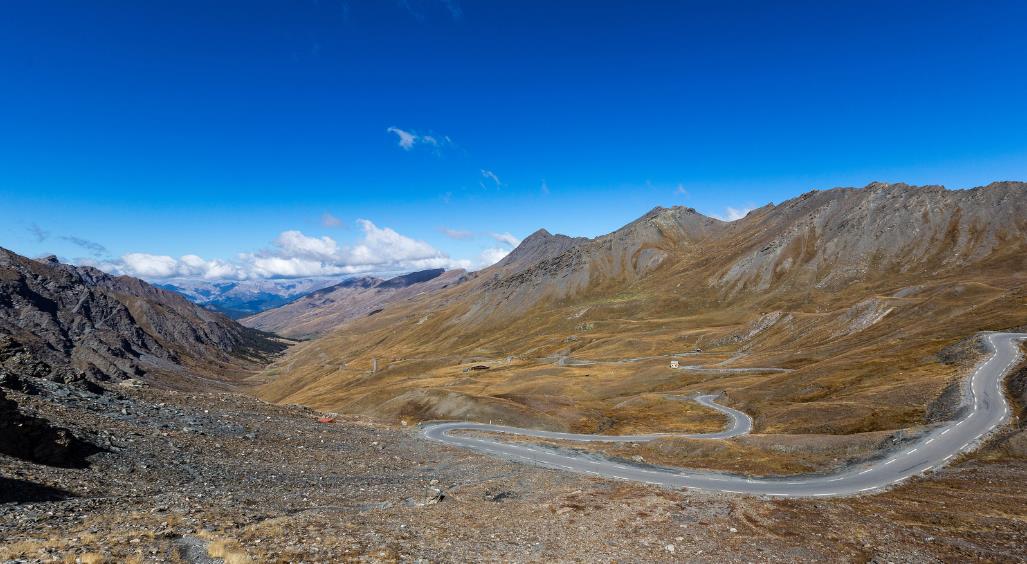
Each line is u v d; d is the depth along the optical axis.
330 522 29.38
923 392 73.38
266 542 23.66
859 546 29.67
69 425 42.38
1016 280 175.12
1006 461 47.91
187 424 56.28
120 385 70.06
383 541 26.20
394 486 47.56
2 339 61.50
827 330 156.88
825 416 77.12
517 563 25.39
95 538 21.50
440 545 27.06
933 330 113.06
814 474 51.31
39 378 56.84
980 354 83.25
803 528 33.47
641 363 174.75
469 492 45.81
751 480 51.62
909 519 34.66
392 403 124.19
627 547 29.78
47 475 31.34
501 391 154.88
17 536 21.19
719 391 123.62
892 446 57.22
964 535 30.47
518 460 65.88
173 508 29.19
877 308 148.62
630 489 46.94
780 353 152.12
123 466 38.09
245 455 50.28
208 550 21.25
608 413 114.62
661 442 74.19
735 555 28.48
